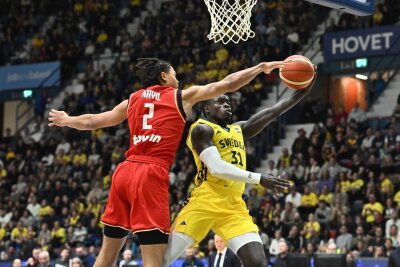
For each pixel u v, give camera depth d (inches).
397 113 948.6
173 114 283.4
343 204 827.4
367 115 1030.4
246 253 311.9
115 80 1216.2
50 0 1429.6
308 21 1147.9
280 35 1123.9
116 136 1129.4
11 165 1144.8
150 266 278.8
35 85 1321.4
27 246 908.6
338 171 884.6
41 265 700.0
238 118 1019.3
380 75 1047.6
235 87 278.4
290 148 1016.9
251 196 880.9
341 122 996.6
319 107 1038.4
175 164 996.6
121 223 287.7
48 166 1112.2
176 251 319.0
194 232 319.3
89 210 962.1
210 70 1137.4
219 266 571.2
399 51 1049.5
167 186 283.4
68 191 1029.8
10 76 1346.0
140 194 279.4
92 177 1045.8
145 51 1237.1
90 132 1163.9
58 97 1293.1
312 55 1135.6
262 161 1013.2
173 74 295.6
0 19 1441.9
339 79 1143.6
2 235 978.7
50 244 893.2
